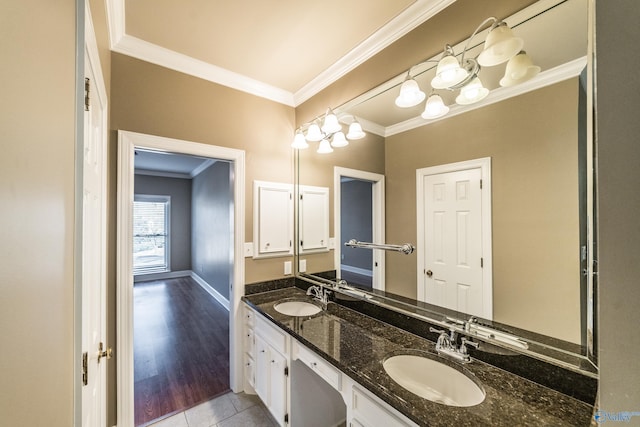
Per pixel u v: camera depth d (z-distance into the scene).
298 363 1.61
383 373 1.09
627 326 0.36
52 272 0.47
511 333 1.13
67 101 0.55
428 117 1.46
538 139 1.06
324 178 2.20
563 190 0.99
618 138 0.37
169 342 3.03
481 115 1.23
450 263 1.36
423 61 1.47
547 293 1.04
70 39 0.57
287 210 2.47
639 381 0.35
